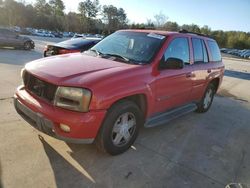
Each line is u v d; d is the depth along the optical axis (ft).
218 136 16.17
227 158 13.37
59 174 10.39
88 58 13.37
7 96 19.03
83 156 11.82
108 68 11.77
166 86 13.93
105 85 10.59
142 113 13.12
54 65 11.87
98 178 10.43
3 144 12.07
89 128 10.31
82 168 10.94
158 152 13.08
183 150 13.65
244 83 41.81
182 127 16.97
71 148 12.36
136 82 11.85
